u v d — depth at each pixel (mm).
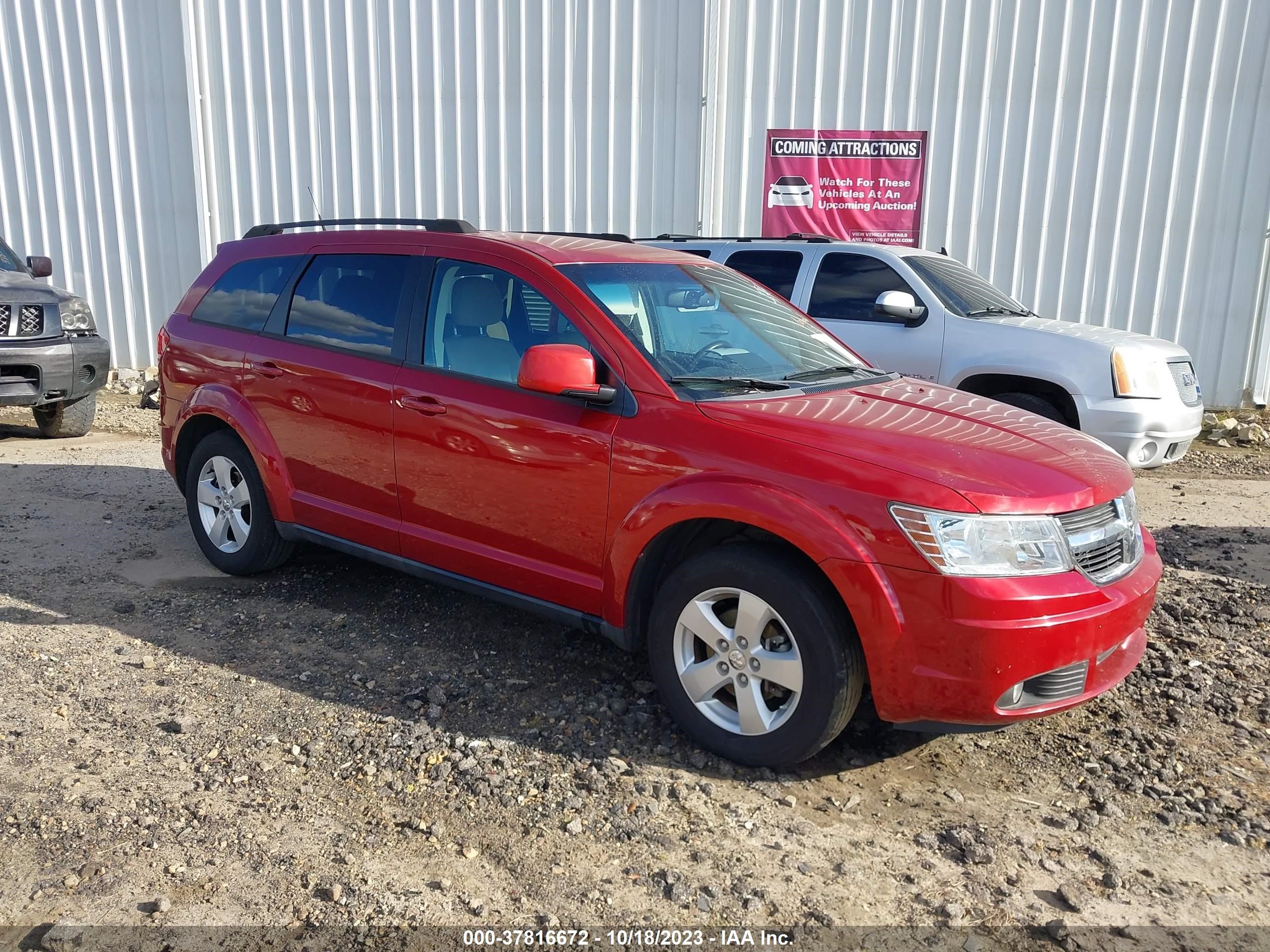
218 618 4770
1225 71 10555
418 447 4266
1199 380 11250
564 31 11414
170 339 5516
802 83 11219
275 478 4910
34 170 12641
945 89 11016
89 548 5773
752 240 8625
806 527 3205
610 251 4430
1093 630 3193
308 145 12164
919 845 3145
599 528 3754
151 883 2846
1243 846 3184
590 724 3814
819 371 4301
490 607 5008
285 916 2730
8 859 2934
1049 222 11133
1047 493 3232
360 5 11703
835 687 3240
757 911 2807
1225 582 5668
